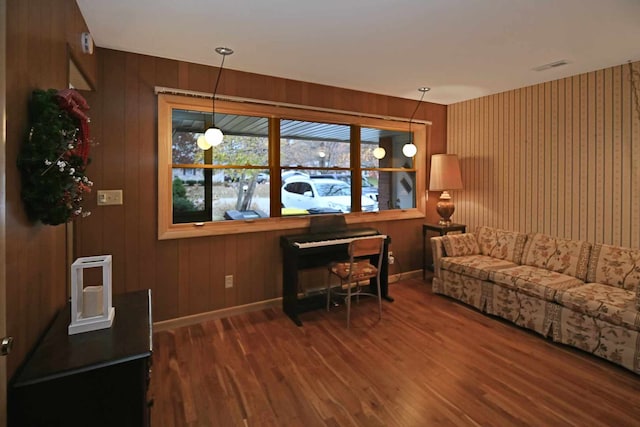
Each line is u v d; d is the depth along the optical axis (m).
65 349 1.33
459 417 1.93
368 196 4.25
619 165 3.13
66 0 1.81
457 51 2.79
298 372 2.38
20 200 1.23
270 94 3.44
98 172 2.74
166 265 3.06
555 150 3.60
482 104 4.32
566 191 3.52
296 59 2.97
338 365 2.47
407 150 4.10
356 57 2.93
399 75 3.41
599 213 3.28
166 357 2.58
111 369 1.25
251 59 2.97
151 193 2.96
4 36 1.03
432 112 4.66
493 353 2.64
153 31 2.42
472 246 4.04
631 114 3.04
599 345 2.53
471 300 3.55
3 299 1.03
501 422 1.88
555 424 1.87
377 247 3.22
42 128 1.25
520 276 3.12
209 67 3.13
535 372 2.38
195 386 2.22
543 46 2.68
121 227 2.85
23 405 1.15
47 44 1.51
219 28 2.38
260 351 2.67
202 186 3.24
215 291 3.29
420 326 3.13
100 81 2.72
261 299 3.53
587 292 2.71
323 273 3.90
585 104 3.35
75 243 2.69
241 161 3.40
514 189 3.99
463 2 2.04
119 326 1.53
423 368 2.43
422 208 4.63
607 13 2.16
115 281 2.85
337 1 2.03
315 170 3.84
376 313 3.44
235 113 3.32
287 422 1.89
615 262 2.92
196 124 3.19
